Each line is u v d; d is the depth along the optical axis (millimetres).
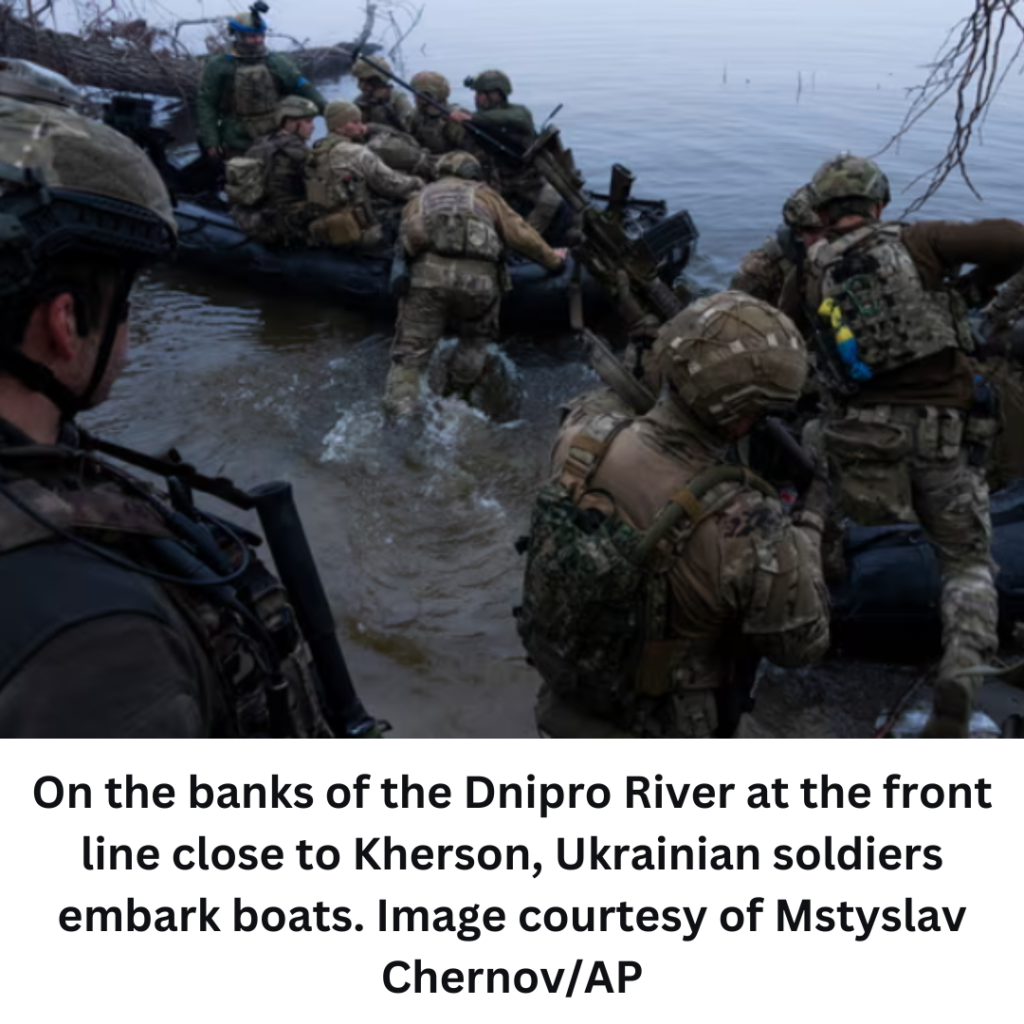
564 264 5801
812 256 2705
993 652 2674
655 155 9867
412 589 3418
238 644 1024
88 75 11086
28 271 860
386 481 4133
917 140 10391
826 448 2787
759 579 1885
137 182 956
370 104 7473
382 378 5230
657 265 2906
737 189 8609
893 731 2848
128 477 1063
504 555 3621
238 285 6617
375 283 5980
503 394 5113
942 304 2566
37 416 935
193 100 11680
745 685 2133
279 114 6125
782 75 15461
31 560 833
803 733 2852
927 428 2598
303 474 4188
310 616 1361
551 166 3133
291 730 1122
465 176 4715
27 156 874
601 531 1951
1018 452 3488
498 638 3186
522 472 4242
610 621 1985
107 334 965
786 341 1860
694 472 1930
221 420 4680
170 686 855
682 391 1892
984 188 8648
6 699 776
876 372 2604
